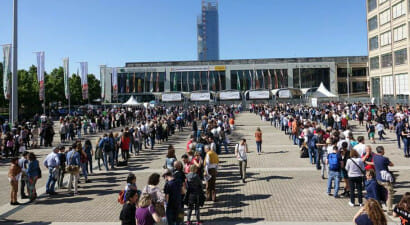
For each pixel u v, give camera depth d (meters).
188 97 51.25
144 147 21.64
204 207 9.17
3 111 53.81
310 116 34.75
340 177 9.87
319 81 82.06
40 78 30.69
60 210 9.23
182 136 27.66
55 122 47.88
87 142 13.98
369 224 4.88
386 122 27.84
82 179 13.16
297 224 7.67
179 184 7.09
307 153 16.56
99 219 8.40
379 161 8.49
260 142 18.58
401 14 49.03
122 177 13.31
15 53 21.97
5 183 13.10
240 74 83.06
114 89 53.22
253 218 8.16
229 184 11.68
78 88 72.56
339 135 12.47
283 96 50.28
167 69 83.44
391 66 52.31
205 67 83.38
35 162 10.38
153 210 5.50
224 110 44.72
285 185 11.32
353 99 59.62
